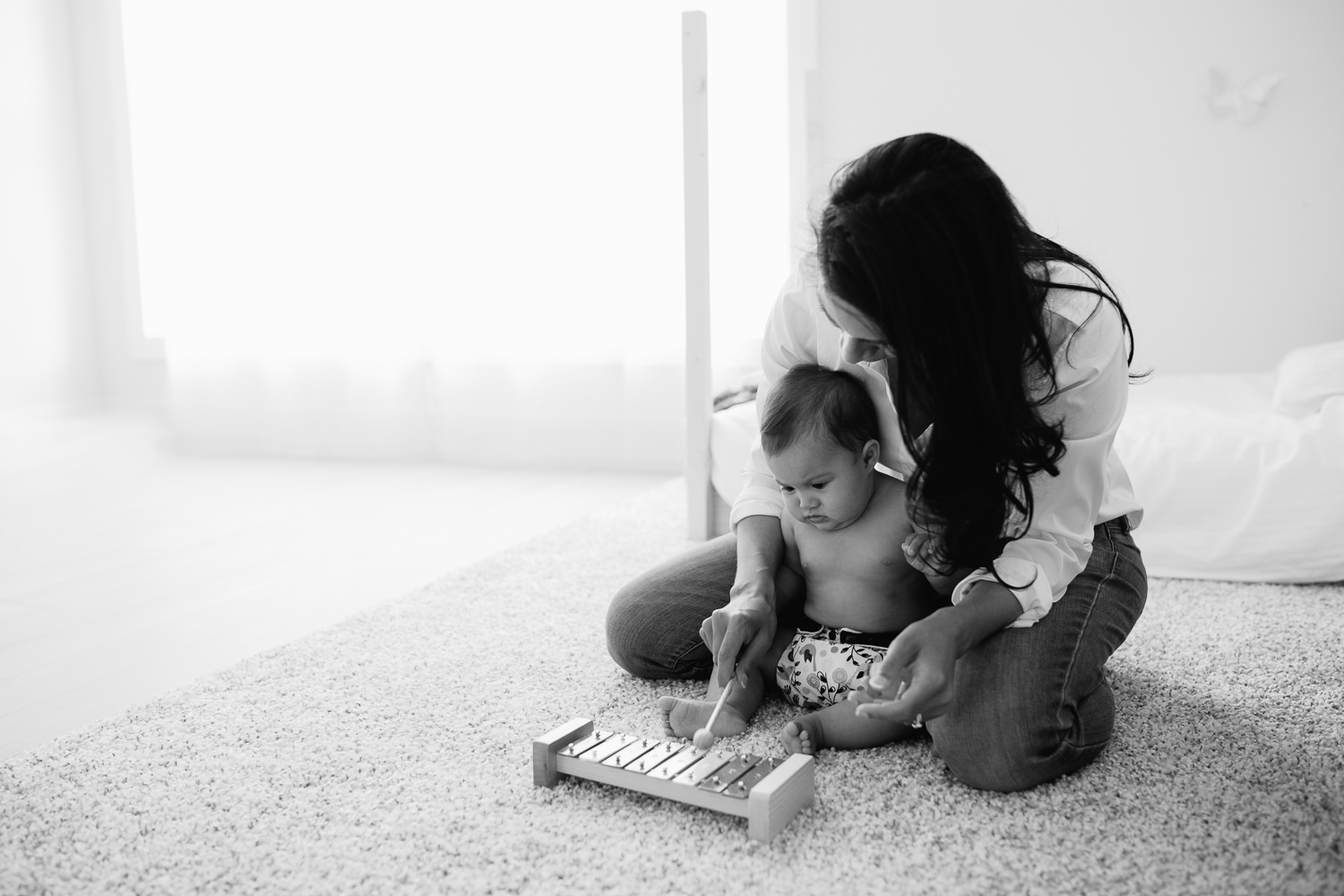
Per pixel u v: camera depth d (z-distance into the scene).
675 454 2.88
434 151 2.99
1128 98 2.59
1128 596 1.12
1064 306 0.98
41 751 1.17
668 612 1.30
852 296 0.86
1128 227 2.63
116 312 3.73
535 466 3.00
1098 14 2.58
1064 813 0.98
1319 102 2.46
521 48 2.88
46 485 2.77
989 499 0.92
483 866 0.92
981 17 2.67
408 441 3.12
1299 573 1.70
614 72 2.82
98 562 2.04
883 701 0.98
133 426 3.58
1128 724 1.17
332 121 3.07
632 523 2.18
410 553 2.08
